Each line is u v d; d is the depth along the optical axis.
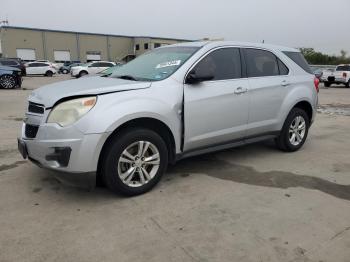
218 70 4.67
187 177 4.61
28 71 36.28
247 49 5.10
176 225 3.37
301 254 2.93
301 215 3.61
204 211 3.66
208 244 3.06
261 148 6.07
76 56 67.00
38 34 62.88
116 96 3.75
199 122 4.40
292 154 5.76
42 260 2.82
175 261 2.82
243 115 4.90
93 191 4.12
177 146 4.27
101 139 3.57
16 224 3.36
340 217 3.58
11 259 2.83
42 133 3.65
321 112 10.97
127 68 4.97
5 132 7.05
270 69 5.37
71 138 3.52
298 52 6.01
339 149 6.15
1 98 13.08
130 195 3.96
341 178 4.69
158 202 3.86
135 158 3.92
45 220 3.44
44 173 4.66
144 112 3.82
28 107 4.05
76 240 3.10
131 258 2.86
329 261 2.85
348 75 23.89
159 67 4.55
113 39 69.94
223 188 4.27
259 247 3.02
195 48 4.68
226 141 4.83
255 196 4.05
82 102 3.61
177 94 4.17
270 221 3.47
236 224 3.40
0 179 4.45
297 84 5.65
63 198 3.93
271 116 5.32
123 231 3.26
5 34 60.38
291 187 4.34
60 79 29.89
